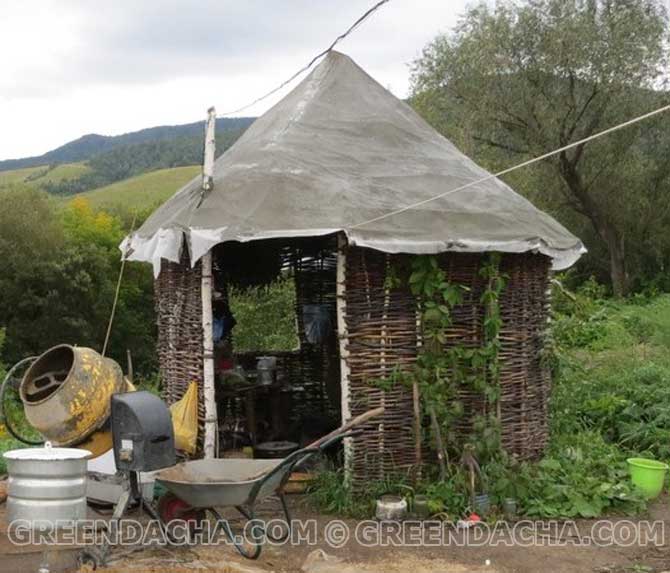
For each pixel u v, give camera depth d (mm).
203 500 5547
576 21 23672
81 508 5645
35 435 10148
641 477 7582
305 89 9234
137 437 5535
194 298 7871
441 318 7199
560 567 5824
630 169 25766
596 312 18375
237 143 9555
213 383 7578
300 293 11180
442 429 7270
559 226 8492
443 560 5902
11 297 28625
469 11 25391
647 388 10289
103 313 29344
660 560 6023
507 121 24922
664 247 27688
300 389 10641
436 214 7406
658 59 23969
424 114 25938
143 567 5414
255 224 7039
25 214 29734
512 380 7758
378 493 7082
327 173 7781
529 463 7730
